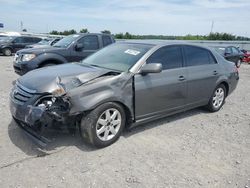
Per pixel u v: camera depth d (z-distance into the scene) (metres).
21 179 3.25
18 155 3.78
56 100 3.69
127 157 3.88
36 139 3.85
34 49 8.11
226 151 4.25
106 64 4.76
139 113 4.48
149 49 4.72
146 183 3.28
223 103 6.54
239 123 5.63
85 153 3.92
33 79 4.04
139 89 4.35
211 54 6.02
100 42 9.23
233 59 18.56
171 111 5.09
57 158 3.75
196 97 5.56
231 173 3.60
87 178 3.33
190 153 4.11
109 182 3.27
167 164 3.74
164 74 4.76
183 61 5.22
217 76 5.98
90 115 3.87
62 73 4.14
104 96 3.92
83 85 3.85
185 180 3.38
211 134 4.93
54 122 3.70
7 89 7.68
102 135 4.09
